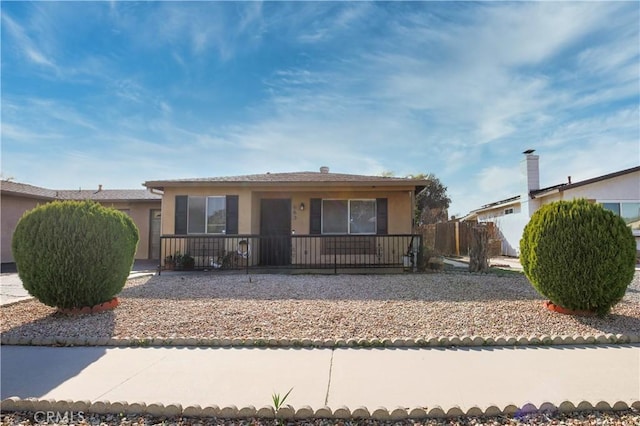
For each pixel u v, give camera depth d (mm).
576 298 5062
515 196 17328
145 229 15719
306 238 11578
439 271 10383
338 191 11633
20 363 3627
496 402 2750
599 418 2586
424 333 4422
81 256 5242
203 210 11266
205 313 5348
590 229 5023
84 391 2990
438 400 2791
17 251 5293
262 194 12039
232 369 3451
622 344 4113
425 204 29047
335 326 4703
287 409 2598
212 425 2551
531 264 5457
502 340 4117
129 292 7059
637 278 9172
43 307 5910
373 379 3197
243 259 10922
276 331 4543
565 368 3418
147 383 3141
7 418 2656
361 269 10711
